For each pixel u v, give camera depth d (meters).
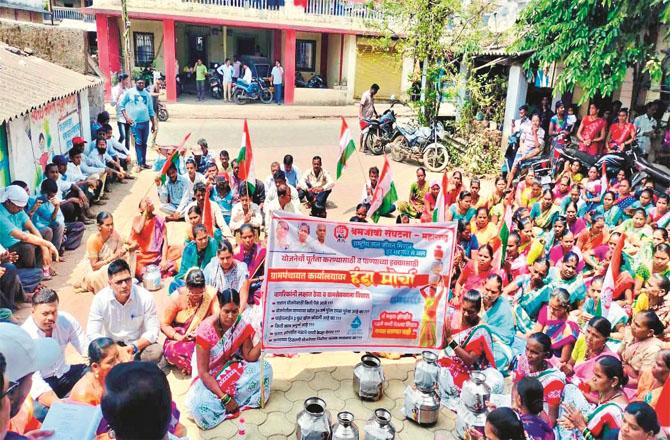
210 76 25.77
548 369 4.50
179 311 5.57
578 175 11.30
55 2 28.81
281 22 24.11
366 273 5.23
